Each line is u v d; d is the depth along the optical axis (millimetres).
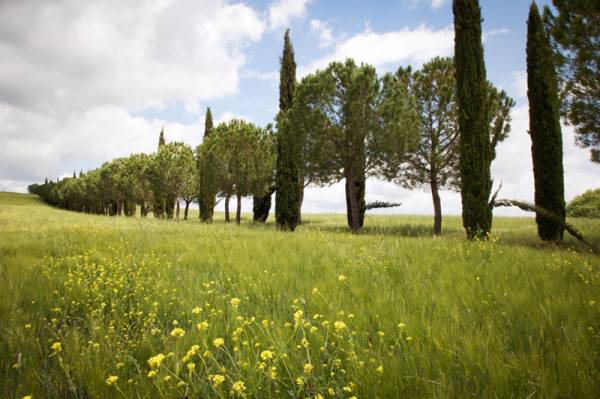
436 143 19734
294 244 9734
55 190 90562
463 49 14492
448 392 2064
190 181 37188
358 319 3428
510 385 2184
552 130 13695
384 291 4426
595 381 2102
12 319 3561
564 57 11688
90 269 6609
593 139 12578
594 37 10805
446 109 19234
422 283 5012
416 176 20516
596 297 3947
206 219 30547
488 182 13977
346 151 19484
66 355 2844
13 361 2744
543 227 13547
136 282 5312
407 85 20234
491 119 18359
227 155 25719
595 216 22703
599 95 11469
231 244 10008
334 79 19047
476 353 2580
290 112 19891
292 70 24547
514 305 3793
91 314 3934
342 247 8844
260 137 26328
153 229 16516
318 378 2342
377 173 21062
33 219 28703
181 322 3729
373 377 2264
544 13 12391
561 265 6336
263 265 6512
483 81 14320
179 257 7797
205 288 5043
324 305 3908
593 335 2857
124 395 2074
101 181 54812
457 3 14781
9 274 5824
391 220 29703
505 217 29047
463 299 4066
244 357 2633
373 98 18719
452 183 20172
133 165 46812
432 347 2773
